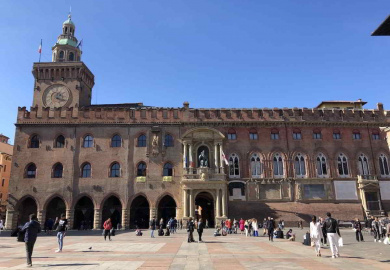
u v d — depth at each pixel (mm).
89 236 42750
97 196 60844
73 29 77812
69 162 62344
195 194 59500
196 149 63344
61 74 69250
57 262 19016
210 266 17766
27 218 62188
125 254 23000
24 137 63594
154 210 60094
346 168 64062
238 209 60031
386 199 62094
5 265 17953
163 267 17359
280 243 32125
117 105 73688
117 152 63000
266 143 64312
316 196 61844
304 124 65438
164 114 65188
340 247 28453
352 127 66062
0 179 86000
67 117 64562
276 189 61906
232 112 65625
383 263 18844
